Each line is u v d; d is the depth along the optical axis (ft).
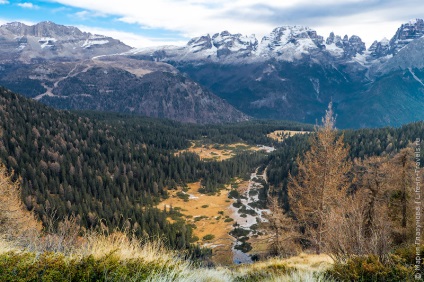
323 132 64.90
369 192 68.54
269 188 363.76
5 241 14.24
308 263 34.37
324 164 65.26
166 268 12.36
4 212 42.47
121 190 369.09
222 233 258.16
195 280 13.75
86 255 11.69
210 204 340.80
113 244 13.56
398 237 47.83
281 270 21.93
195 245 207.62
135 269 11.59
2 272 9.18
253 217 293.23
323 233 61.05
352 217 23.27
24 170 334.24
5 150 372.79
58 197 301.02
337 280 16.87
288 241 91.40
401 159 67.77
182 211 320.70
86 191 347.97
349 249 21.16
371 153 339.16
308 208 68.03
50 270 9.62
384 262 17.31
